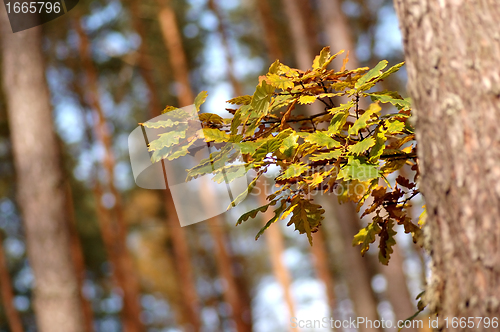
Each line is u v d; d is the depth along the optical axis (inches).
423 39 46.1
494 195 39.6
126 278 496.1
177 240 504.1
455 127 42.4
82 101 512.7
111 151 487.2
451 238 42.8
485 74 41.7
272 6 462.3
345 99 169.9
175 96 516.7
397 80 364.8
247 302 643.5
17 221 580.1
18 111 237.8
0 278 522.0
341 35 301.0
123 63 494.0
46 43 466.3
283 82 59.7
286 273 440.5
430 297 44.6
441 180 43.7
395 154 62.4
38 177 234.1
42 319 230.4
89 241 581.6
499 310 38.4
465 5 43.9
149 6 453.7
